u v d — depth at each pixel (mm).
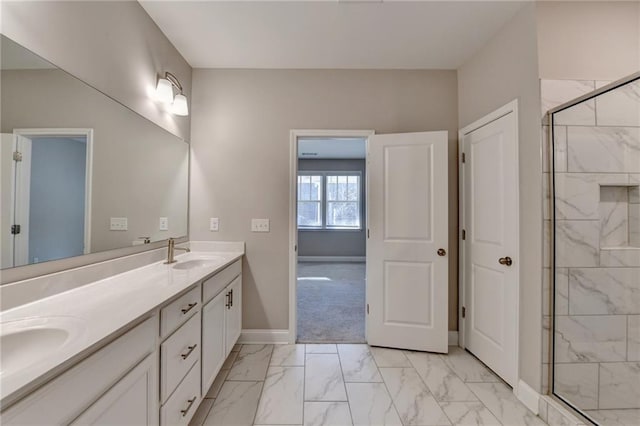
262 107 2527
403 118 2535
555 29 1651
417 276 2377
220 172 2516
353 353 2332
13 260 1021
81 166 1328
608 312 1578
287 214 2516
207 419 1558
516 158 1810
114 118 1547
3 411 563
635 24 1667
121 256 1605
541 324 1622
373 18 1893
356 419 1571
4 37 991
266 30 2020
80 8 1333
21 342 860
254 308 2510
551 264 1613
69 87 1267
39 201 1116
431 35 2066
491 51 2082
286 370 2061
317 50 2262
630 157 1560
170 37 2098
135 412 984
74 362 729
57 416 683
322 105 2529
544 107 1626
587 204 1605
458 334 2479
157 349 1124
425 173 2365
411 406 1682
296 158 2535
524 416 1614
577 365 1584
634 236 1571
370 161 2496
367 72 2543
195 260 2078
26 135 1063
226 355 1989
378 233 2461
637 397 1500
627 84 1406
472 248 2303
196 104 2514
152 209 1927
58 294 1186
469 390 1841
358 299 3867
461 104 2477
